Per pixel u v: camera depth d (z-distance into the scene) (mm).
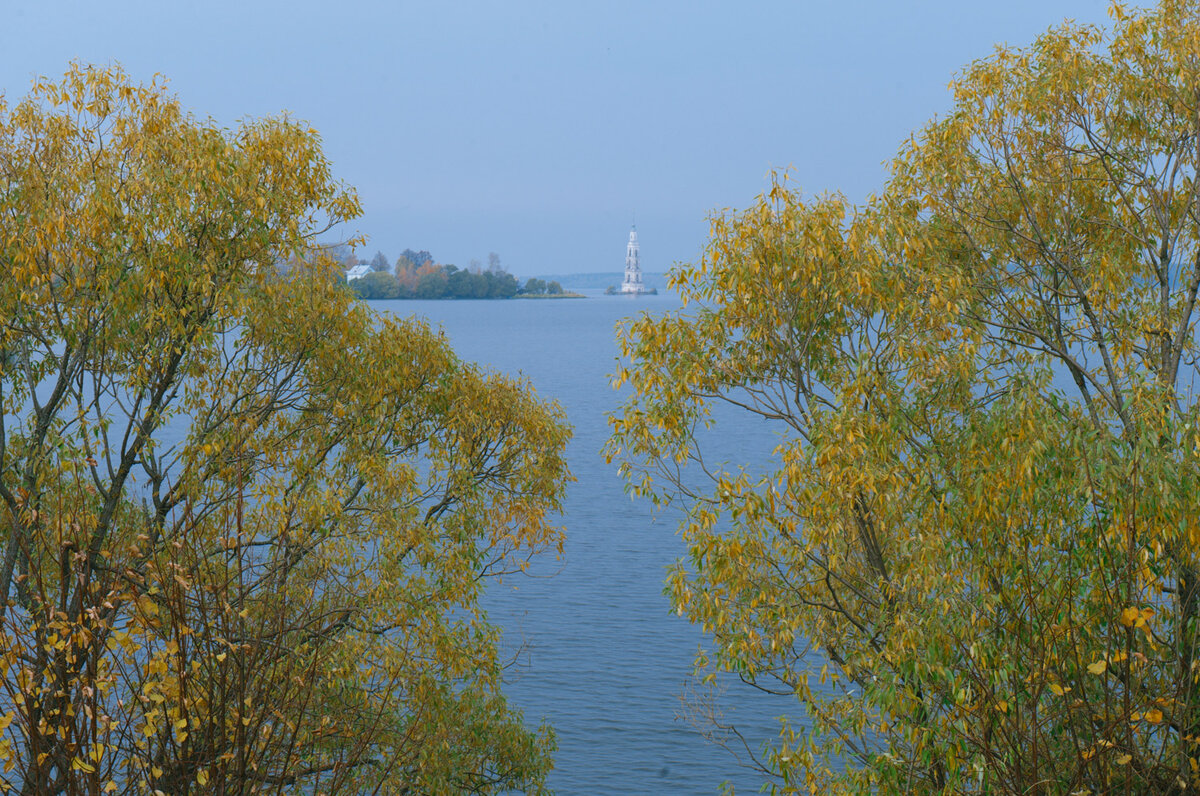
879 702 11859
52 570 12945
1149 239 14914
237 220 16641
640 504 80000
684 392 14008
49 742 7023
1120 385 14523
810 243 13500
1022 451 11742
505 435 21422
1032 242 15000
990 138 15016
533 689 41938
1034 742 10648
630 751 36625
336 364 19047
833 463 12430
